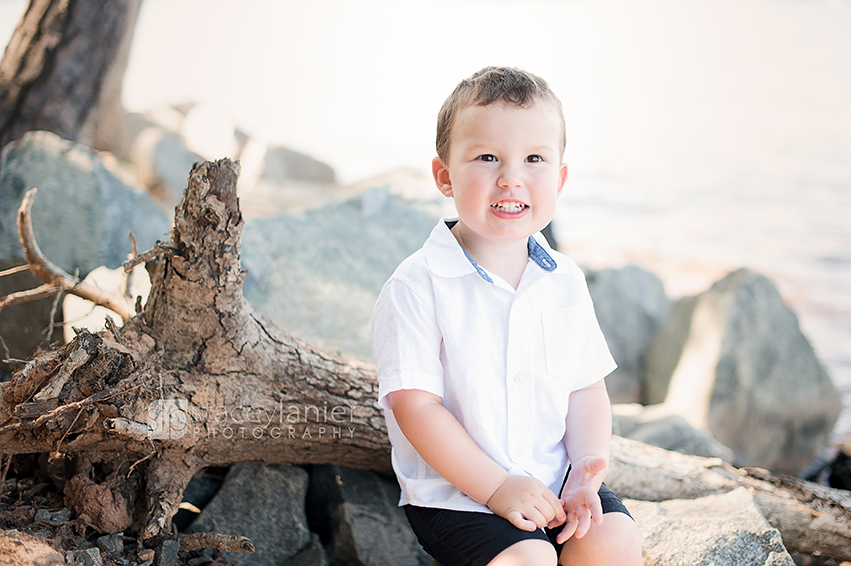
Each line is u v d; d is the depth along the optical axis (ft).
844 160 46.96
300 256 11.50
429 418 4.88
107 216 10.50
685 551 5.86
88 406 5.38
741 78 83.41
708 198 38.34
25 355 8.93
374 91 80.18
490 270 5.31
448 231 5.34
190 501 6.66
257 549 6.44
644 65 94.73
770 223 33.45
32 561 4.78
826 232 31.94
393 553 6.73
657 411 12.26
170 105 32.58
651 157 48.91
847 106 66.39
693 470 7.07
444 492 5.07
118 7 13.79
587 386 5.62
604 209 36.29
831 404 15.23
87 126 14.16
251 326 6.17
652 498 6.88
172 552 5.66
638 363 17.95
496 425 5.08
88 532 5.79
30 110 13.26
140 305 6.25
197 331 5.95
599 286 18.66
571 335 5.37
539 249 5.47
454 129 5.04
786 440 14.99
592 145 53.01
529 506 4.59
